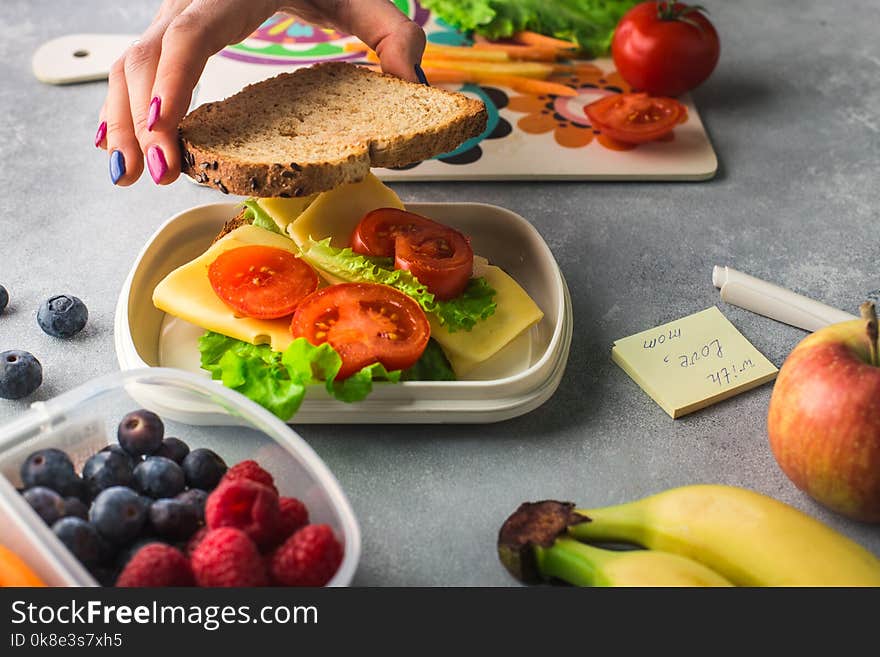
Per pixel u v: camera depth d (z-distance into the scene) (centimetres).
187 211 145
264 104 143
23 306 145
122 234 160
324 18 158
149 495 104
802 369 110
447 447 124
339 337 121
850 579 98
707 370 133
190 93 130
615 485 120
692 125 184
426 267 129
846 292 151
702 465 123
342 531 98
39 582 92
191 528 100
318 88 148
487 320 132
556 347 128
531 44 200
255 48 198
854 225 165
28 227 160
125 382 110
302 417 123
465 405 123
